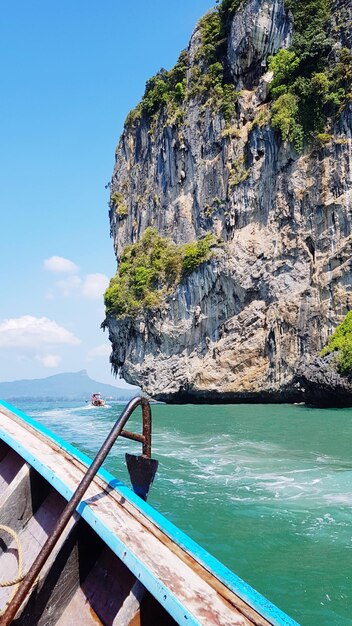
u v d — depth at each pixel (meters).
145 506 3.53
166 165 60.78
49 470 4.17
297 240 45.22
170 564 2.84
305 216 45.03
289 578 7.29
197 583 2.68
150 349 56.00
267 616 2.40
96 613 3.39
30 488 4.55
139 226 64.88
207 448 19.05
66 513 3.29
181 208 57.56
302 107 45.44
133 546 3.01
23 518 4.50
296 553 8.19
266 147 48.16
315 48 44.91
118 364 61.31
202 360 51.44
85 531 3.66
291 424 26.75
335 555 8.10
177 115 59.06
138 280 56.56
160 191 61.66
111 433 3.71
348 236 41.81
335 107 44.16
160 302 54.94
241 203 50.03
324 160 43.94
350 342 37.59
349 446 18.89
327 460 16.12
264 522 9.72
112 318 59.28
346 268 41.19
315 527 9.41
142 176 66.38
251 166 49.44
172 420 30.81
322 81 43.75
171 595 2.56
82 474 4.13
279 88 47.09
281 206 46.69
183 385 52.41
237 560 7.94
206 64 57.25
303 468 14.88
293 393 44.44
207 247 51.22
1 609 3.51
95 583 3.59
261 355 47.31
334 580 7.21
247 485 12.76
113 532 3.17
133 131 70.00
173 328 53.75
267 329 46.59
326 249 43.16
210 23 57.22
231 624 2.36
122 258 61.91
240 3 52.56
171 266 54.84
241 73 53.28
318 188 44.06
